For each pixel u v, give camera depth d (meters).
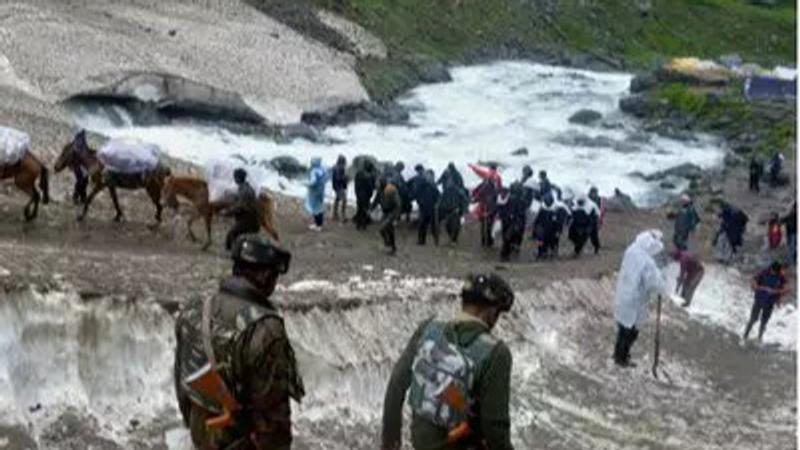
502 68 63.78
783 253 32.09
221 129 41.81
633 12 77.12
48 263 16.56
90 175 23.62
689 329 24.56
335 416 16.62
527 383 19.27
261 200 21.66
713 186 42.28
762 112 52.19
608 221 35.53
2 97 35.66
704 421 18.73
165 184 22.75
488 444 5.65
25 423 13.66
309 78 48.91
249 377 5.32
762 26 80.69
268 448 5.33
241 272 5.53
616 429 17.91
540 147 47.16
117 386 14.91
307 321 17.08
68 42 42.47
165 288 16.31
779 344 24.58
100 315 14.89
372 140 45.12
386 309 18.55
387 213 25.36
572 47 71.19
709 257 31.05
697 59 67.19
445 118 51.12
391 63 57.81
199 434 5.45
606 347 21.77
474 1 70.19
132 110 40.50
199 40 48.56
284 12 57.88
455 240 28.34
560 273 24.58
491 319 5.90
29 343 14.23
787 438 18.19
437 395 5.67
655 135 51.06
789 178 43.19
